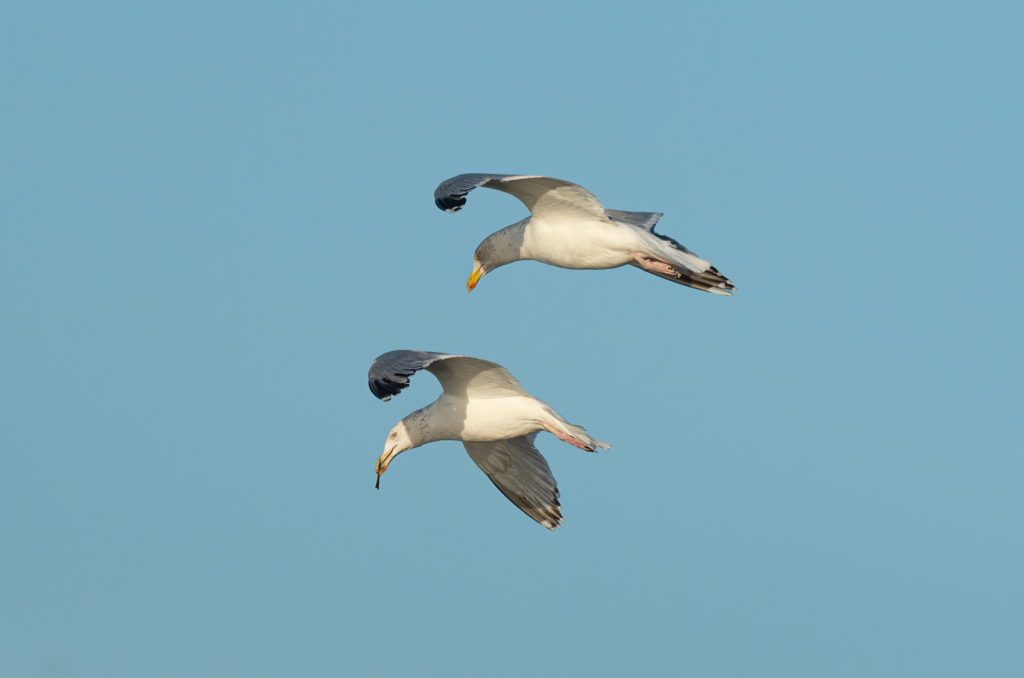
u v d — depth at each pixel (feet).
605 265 64.54
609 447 62.18
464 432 63.62
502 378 62.34
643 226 67.21
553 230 64.85
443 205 59.21
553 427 62.34
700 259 63.31
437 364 61.62
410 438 64.64
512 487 68.64
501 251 67.05
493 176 60.29
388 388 57.16
